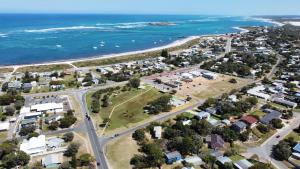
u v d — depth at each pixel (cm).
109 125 11988
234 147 10238
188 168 8669
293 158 9638
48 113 13112
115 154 9756
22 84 17038
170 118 12706
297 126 12075
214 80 18838
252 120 11738
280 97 15375
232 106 13325
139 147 10275
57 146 10162
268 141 10756
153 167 8969
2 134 11150
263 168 8488
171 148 10025
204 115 12494
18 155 8988
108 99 14825
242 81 18712
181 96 15612
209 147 10262
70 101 14712
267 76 19912
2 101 13962
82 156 9206
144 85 17275
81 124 12112
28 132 11169
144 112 13312
